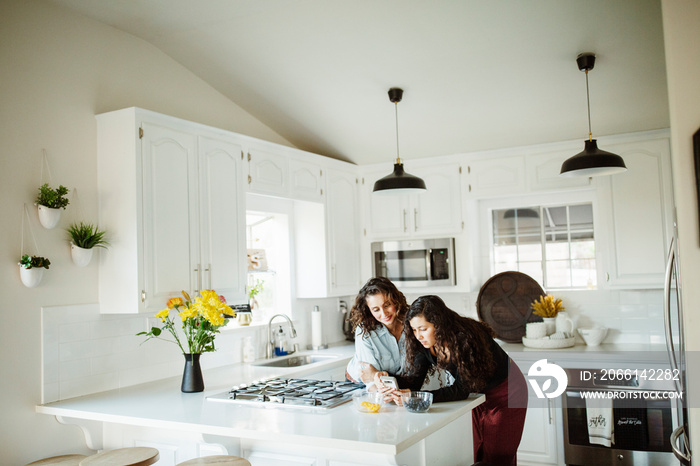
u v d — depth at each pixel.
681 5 2.23
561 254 4.65
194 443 2.69
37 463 2.68
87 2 3.04
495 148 4.48
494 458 2.90
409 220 4.75
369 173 4.93
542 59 3.47
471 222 4.65
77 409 2.71
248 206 4.15
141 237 3.01
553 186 4.26
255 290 4.32
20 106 2.84
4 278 2.72
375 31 3.30
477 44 3.37
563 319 4.25
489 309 4.57
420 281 4.66
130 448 2.67
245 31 3.37
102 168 3.14
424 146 4.60
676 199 2.23
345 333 5.09
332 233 4.60
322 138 4.66
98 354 3.11
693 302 2.18
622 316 4.37
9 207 2.77
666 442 3.72
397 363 2.91
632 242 4.05
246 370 3.72
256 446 2.54
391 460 2.14
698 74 2.20
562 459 3.94
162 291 3.11
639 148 4.05
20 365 2.77
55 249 2.94
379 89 3.91
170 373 3.54
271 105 4.21
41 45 2.95
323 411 2.44
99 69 3.23
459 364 2.50
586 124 4.09
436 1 3.03
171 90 3.68
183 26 3.33
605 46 3.30
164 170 3.16
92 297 3.09
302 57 3.60
